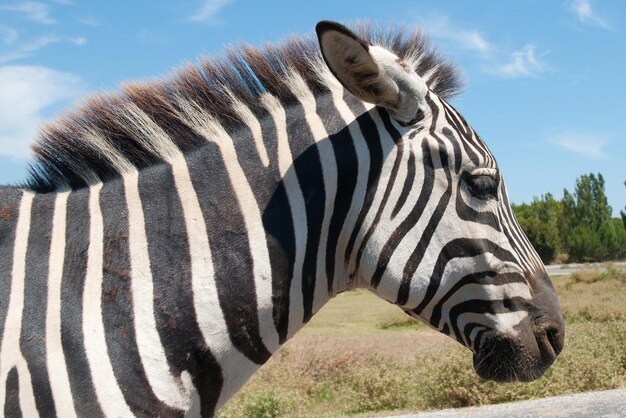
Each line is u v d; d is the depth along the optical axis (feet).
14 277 6.69
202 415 7.01
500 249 7.70
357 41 6.85
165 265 6.94
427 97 7.86
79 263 6.84
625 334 39.17
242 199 7.31
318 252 7.50
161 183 7.32
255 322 7.13
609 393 30.30
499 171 8.04
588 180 232.12
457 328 7.66
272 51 8.11
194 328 6.84
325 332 63.36
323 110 7.89
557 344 7.86
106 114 7.56
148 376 6.57
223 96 7.79
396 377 35.12
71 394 6.29
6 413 6.15
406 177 7.61
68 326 6.52
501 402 31.40
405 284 7.50
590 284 100.99
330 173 7.57
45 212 7.13
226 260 7.08
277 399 32.09
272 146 7.61
